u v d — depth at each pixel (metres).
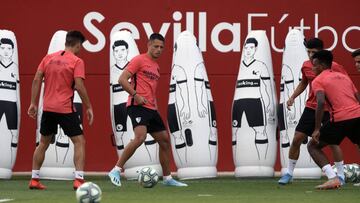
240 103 37.06
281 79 37.50
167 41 41.81
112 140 37.91
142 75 31.03
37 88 30.20
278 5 41.75
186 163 36.94
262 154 36.94
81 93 29.81
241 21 41.75
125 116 36.72
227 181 35.97
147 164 36.75
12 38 37.72
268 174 37.22
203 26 41.75
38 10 42.00
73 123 29.86
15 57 37.84
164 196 27.31
